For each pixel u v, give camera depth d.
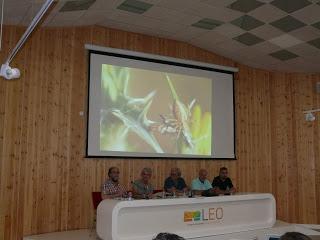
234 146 6.93
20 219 5.03
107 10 5.37
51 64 5.48
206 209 4.71
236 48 6.66
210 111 6.75
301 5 4.93
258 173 7.13
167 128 6.27
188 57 6.71
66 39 5.64
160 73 6.33
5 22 5.10
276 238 4.66
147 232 4.22
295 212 7.18
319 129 7.31
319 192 7.16
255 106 7.30
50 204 5.26
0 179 4.95
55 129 5.41
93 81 5.74
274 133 7.39
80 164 5.55
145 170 5.43
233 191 5.28
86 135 5.62
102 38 5.93
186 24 5.86
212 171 6.66
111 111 5.82
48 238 4.76
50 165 5.32
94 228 5.47
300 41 6.10
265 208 5.34
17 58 5.22
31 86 5.29
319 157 7.25
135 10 5.38
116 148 5.80
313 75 7.48
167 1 5.07
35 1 4.42
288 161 7.32
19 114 5.16
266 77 7.49
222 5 5.12
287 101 7.46
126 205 4.04
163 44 6.48
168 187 5.68
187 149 6.41
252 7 5.11
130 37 6.18
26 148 5.16
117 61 5.96
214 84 6.87
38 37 5.43
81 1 4.81
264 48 6.52
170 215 4.41
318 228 6.99
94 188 5.60
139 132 6.01
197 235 4.57
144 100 6.12
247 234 5.01
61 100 5.50
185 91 6.53
